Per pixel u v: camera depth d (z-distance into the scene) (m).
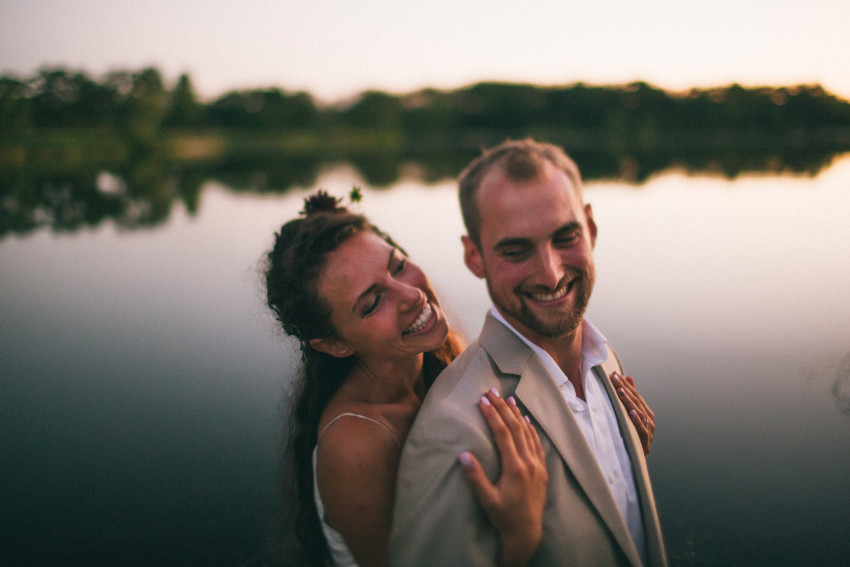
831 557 3.02
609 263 9.66
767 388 4.95
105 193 29.16
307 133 94.06
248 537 3.67
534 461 1.41
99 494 4.25
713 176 26.62
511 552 1.34
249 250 13.27
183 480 4.36
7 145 52.59
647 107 84.06
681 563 3.02
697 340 6.10
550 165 1.57
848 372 5.04
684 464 3.97
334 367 2.06
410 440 1.47
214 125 92.81
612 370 1.94
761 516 3.43
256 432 5.02
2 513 4.05
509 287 1.56
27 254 14.12
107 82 67.50
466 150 75.94
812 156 39.00
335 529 1.86
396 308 1.84
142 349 7.18
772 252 10.16
